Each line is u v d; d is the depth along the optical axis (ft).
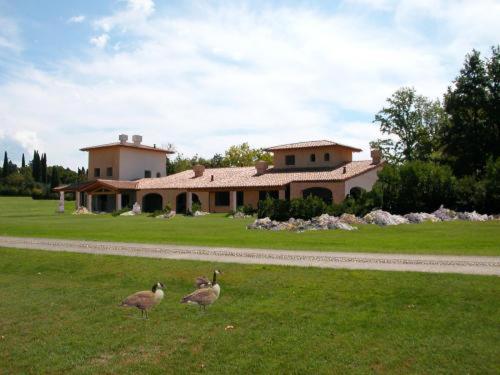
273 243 76.07
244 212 163.63
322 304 40.73
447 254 59.77
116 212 183.52
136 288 49.80
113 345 33.94
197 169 223.71
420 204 138.21
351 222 112.37
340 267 51.13
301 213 120.88
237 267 53.42
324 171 184.24
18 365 31.35
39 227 115.75
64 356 32.40
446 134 190.80
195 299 38.19
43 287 51.98
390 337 33.09
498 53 183.52
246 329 36.04
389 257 57.67
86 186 212.02
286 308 40.32
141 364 30.83
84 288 50.75
